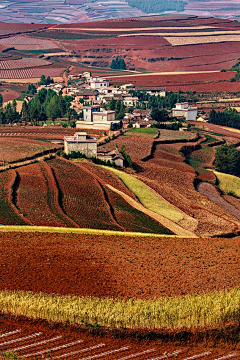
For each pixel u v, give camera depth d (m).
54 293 139.62
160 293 145.38
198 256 180.00
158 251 184.75
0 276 149.62
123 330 126.06
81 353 119.88
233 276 159.50
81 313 128.50
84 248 180.38
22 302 130.62
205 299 137.38
